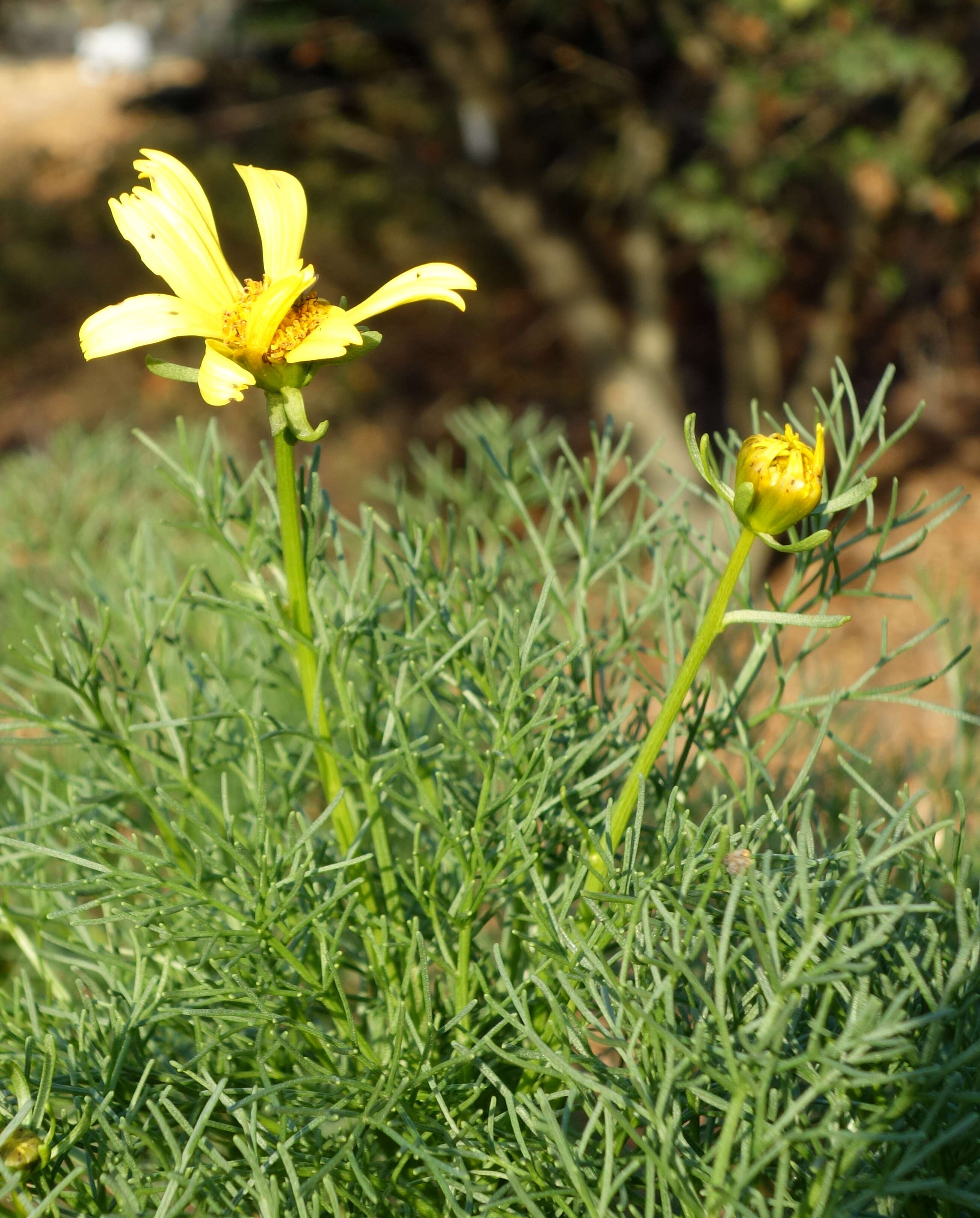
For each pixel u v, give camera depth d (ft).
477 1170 1.21
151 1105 1.13
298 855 1.22
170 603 1.43
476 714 1.41
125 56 12.00
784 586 5.66
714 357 8.74
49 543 2.40
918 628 5.65
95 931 1.51
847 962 1.08
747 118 5.46
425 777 1.36
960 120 6.48
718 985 1.08
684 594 1.47
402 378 8.96
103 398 8.47
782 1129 1.06
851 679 5.30
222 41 7.86
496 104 6.65
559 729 1.39
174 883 1.22
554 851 1.39
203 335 1.18
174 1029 1.36
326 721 1.30
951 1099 1.11
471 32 6.40
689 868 1.17
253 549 1.46
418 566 1.44
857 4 5.07
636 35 6.64
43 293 9.82
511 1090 1.30
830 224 8.14
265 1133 1.22
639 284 6.96
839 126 6.04
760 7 4.96
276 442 1.21
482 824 1.26
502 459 1.73
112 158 10.71
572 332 7.13
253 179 1.26
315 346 1.15
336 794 1.32
